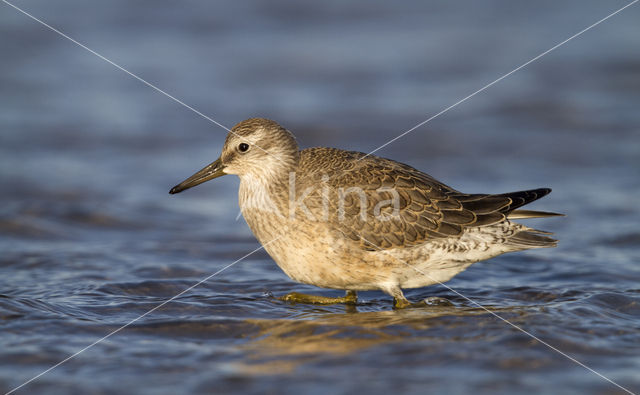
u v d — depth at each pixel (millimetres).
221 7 37156
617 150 22016
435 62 30516
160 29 34438
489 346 10133
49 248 15461
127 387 8883
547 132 23656
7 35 32406
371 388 8789
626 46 31328
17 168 20719
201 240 16391
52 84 28297
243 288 13406
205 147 22922
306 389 8781
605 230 16438
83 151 22344
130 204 18531
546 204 18234
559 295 12609
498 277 14016
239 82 28562
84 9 36000
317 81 28750
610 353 9945
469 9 37812
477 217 12602
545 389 8789
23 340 10406
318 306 12578
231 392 8727
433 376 9156
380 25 35656
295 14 36844
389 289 12797
